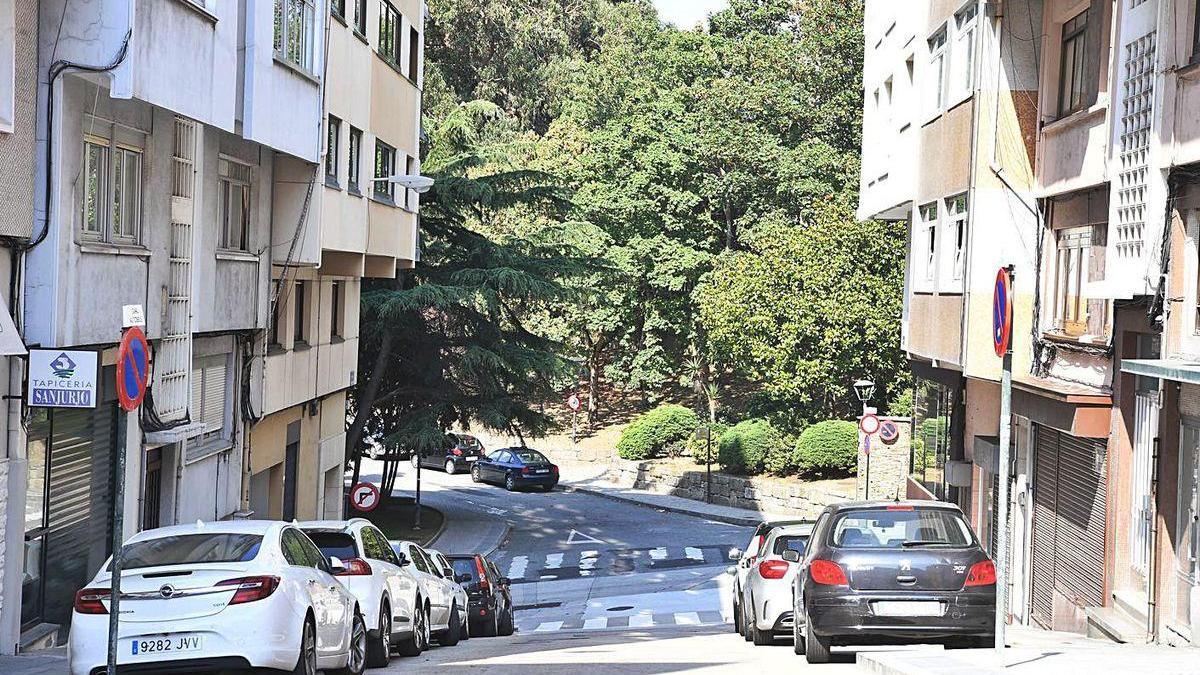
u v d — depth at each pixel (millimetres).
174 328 20719
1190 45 15656
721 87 63375
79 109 16750
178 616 11789
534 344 46156
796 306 49594
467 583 26906
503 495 59906
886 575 14211
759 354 50906
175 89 17922
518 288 42188
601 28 90625
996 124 22656
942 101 25844
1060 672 12000
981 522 28750
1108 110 18141
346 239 29000
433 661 17562
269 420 28578
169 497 22094
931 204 26984
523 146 70812
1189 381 13875
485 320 44750
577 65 85188
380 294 40375
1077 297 21047
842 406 53281
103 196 18016
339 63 27719
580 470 66625
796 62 62000
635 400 77062
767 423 55250
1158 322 16281
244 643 11797
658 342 68875
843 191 58531
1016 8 22469
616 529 50156
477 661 16656
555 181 46219
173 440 20422
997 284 11953
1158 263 16203
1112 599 18797
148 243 19344
